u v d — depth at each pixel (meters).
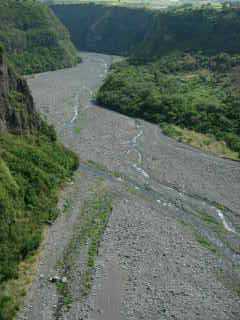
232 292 52.06
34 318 46.34
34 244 56.41
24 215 60.28
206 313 48.53
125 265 55.38
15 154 69.56
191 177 81.00
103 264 55.31
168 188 77.00
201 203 72.38
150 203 71.62
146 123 111.44
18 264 53.53
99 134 101.00
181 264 56.38
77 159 82.31
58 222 63.56
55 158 77.31
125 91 126.88
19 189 62.34
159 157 89.38
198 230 64.75
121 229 63.25
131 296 50.34
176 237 62.34
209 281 53.59
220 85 129.12
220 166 85.94
